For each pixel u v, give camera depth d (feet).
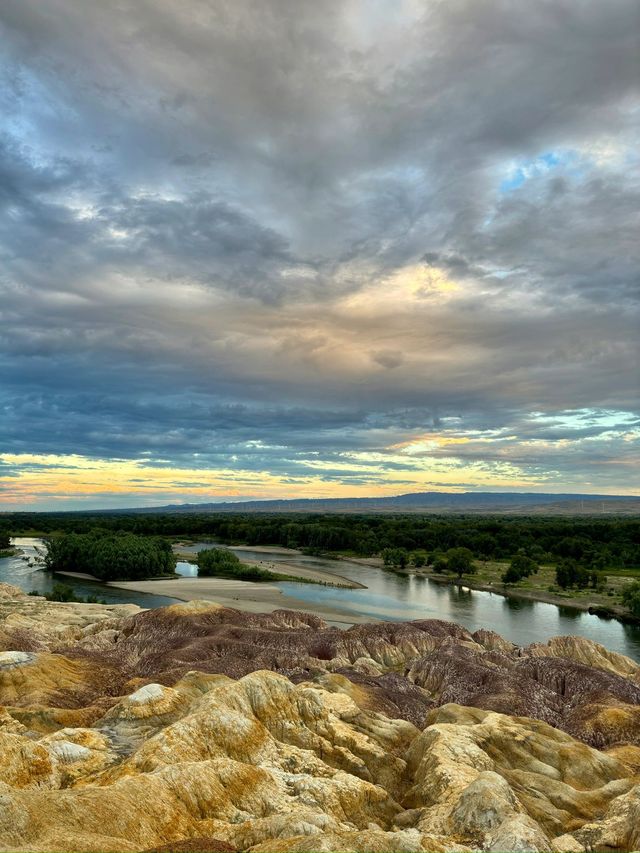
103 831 87.20
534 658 247.09
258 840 94.27
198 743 126.00
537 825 101.35
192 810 102.32
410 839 91.71
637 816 105.19
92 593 459.32
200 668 223.30
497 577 542.98
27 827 81.56
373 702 196.75
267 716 149.89
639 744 172.65
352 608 410.93
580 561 614.75
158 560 558.56
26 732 147.43
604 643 329.31
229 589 478.18
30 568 605.73
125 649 276.82
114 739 139.33
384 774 140.05
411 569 618.03
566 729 186.39
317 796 115.34
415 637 284.82
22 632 271.08
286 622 324.39
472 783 113.39
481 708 197.06
